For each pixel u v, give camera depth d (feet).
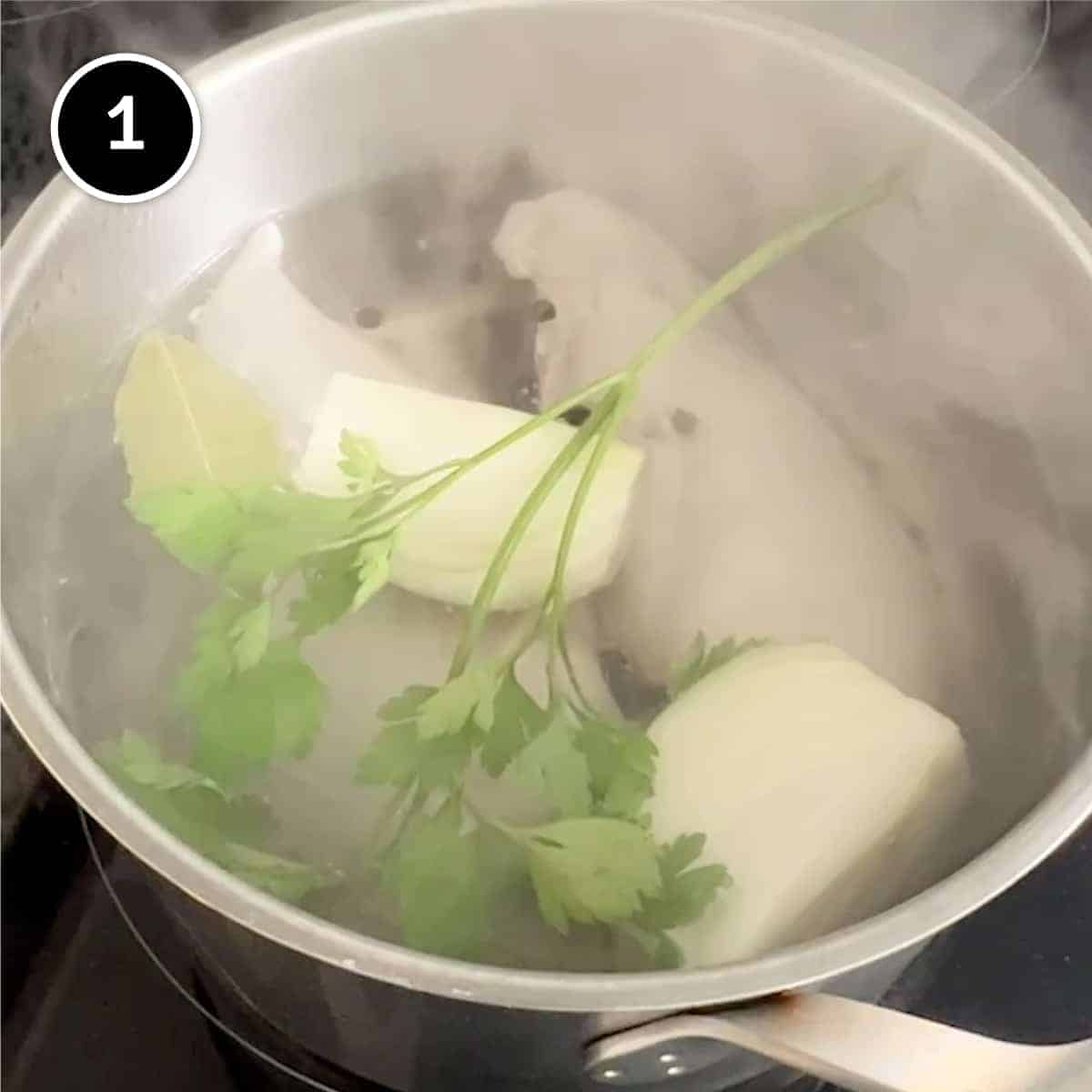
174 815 0.83
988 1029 0.94
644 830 0.84
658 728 0.90
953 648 1.00
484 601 0.90
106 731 0.91
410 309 1.15
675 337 1.07
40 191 1.08
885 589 1.00
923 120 1.02
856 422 1.09
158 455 0.98
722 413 1.06
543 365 1.11
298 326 1.09
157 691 0.94
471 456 0.97
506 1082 0.86
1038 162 1.15
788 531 1.01
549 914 0.81
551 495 0.96
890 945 0.70
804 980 0.69
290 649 0.87
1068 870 0.99
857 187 1.10
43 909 1.00
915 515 1.05
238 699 0.86
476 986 0.68
